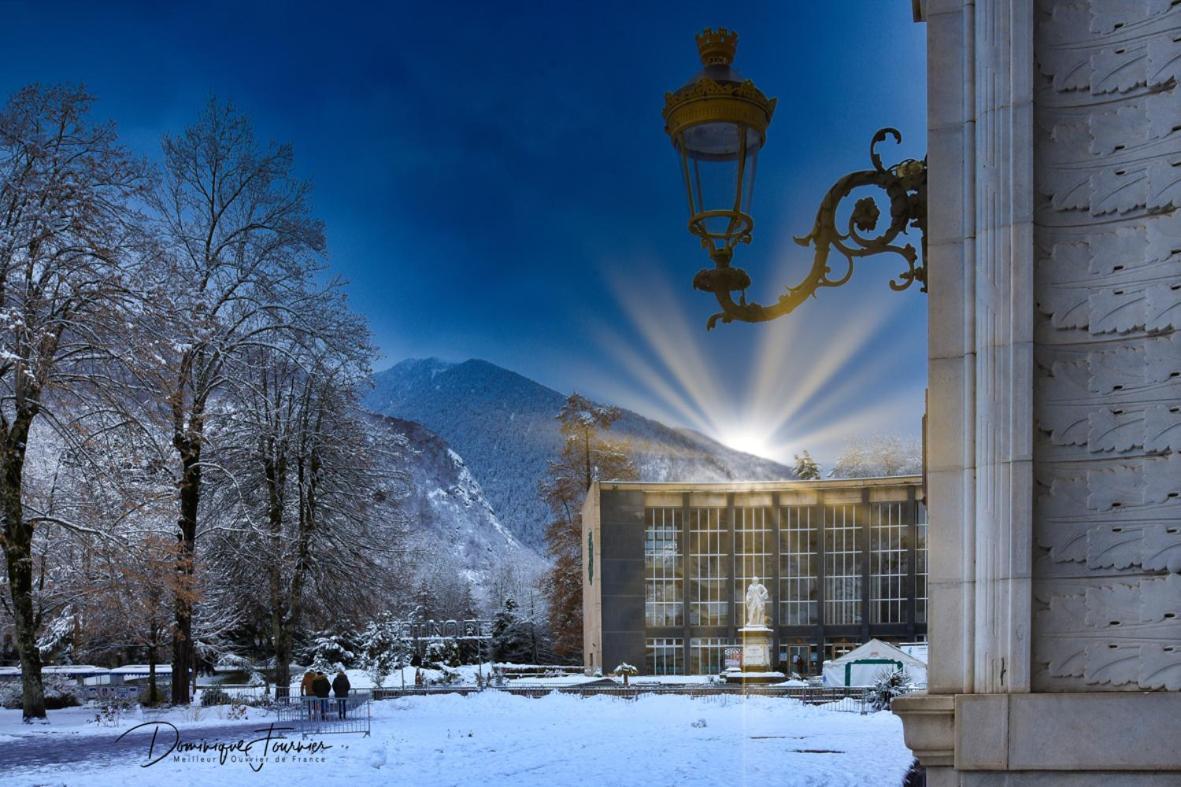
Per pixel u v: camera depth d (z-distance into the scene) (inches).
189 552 1448.1
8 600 1481.3
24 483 1423.5
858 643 2832.2
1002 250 244.8
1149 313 237.5
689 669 2854.3
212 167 1667.1
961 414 247.9
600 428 3686.0
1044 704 231.5
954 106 254.5
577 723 1390.3
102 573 1357.0
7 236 1251.8
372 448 1897.1
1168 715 226.2
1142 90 242.4
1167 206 238.5
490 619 4702.3
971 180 250.7
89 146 1326.3
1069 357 243.0
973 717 234.4
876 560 2847.0
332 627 1959.9
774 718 1469.0
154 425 1446.9
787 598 2864.2
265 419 1763.0
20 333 1241.4
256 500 1777.8
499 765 896.9
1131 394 237.9
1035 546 239.8
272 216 1683.1
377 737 1158.3
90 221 1299.2
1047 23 249.4
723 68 298.2
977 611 240.7
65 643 2736.2
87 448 1323.8
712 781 766.5
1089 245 243.1
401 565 2014.0
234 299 1669.5
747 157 293.9
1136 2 243.8
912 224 283.1
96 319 1283.2
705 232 295.0
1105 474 237.6
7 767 856.9
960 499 246.4
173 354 1369.3
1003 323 243.4
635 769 853.8
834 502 2869.1
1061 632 236.8
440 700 1844.2
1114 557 235.1
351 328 1775.3
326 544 1838.1
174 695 1581.0
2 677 2325.3
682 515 2898.6
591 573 3004.4
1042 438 242.1
